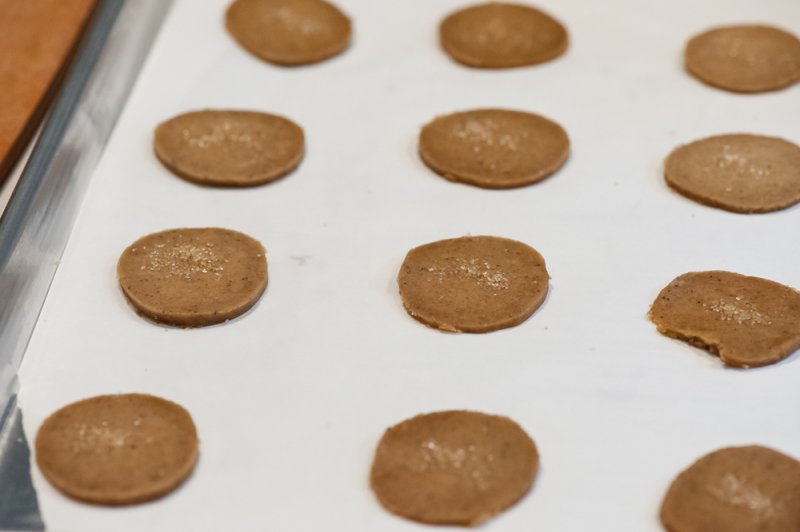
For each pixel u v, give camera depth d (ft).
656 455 1.84
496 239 2.09
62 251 2.10
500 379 1.93
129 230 2.13
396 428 1.85
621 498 1.80
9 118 2.24
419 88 2.43
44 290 2.03
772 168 2.21
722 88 2.41
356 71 2.47
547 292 2.04
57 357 1.95
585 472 1.82
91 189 2.20
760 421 1.87
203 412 1.88
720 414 1.88
